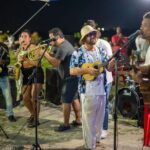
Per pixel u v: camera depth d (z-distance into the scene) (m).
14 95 7.68
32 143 5.49
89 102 4.83
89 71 4.73
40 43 5.80
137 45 5.84
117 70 4.07
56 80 7.91
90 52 4.86
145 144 5.24
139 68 3.54
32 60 5.96
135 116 6.56
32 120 6.36
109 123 6.52
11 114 6.76
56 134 5.94
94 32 4.83
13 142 5.54
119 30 10.11
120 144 5.40
